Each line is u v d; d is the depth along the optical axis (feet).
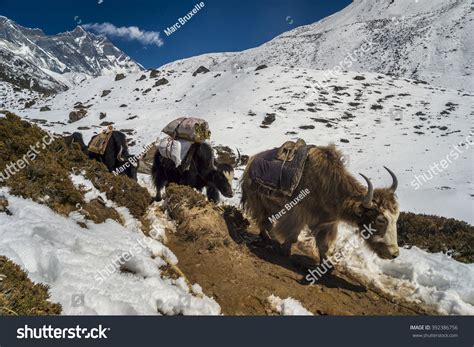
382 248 19.33
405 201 89.51
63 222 19.01
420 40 472.44
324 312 17.89
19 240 15.84
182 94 247.91
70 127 172.24
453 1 579.07
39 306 13.21
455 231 28.48
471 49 424.05
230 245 22.18
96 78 304.30
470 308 18.85
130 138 155.22
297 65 566.36
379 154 138.51
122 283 15.90
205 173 27.45
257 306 17.57
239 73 252.21
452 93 219.20
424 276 21.58
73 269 15.52
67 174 23.03
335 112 185.47
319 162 20.71
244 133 159.94
